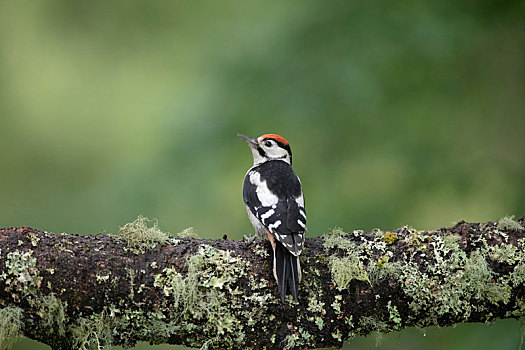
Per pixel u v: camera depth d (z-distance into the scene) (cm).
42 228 1294
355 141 1092
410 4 1113
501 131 1088
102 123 1334
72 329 668
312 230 1062
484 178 1077
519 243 712
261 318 686
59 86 1373
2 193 1320
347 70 1082
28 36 1393
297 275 687
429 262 709
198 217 1099
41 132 1367
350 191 1082
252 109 1096
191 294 675
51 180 1334
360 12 1108
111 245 686
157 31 1305
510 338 937
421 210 1072
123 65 1322
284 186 837
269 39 1122
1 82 1398
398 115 1091
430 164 1087
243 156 1096
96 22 1353
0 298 650
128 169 1139
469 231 723
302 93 1090
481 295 705
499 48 1103
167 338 688
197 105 1115
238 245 710
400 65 1085
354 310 703
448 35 1091
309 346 698
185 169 1100
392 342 1083
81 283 664
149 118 1222
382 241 721
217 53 1158
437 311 708
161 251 691
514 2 1104
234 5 1196
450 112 1095
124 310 673
